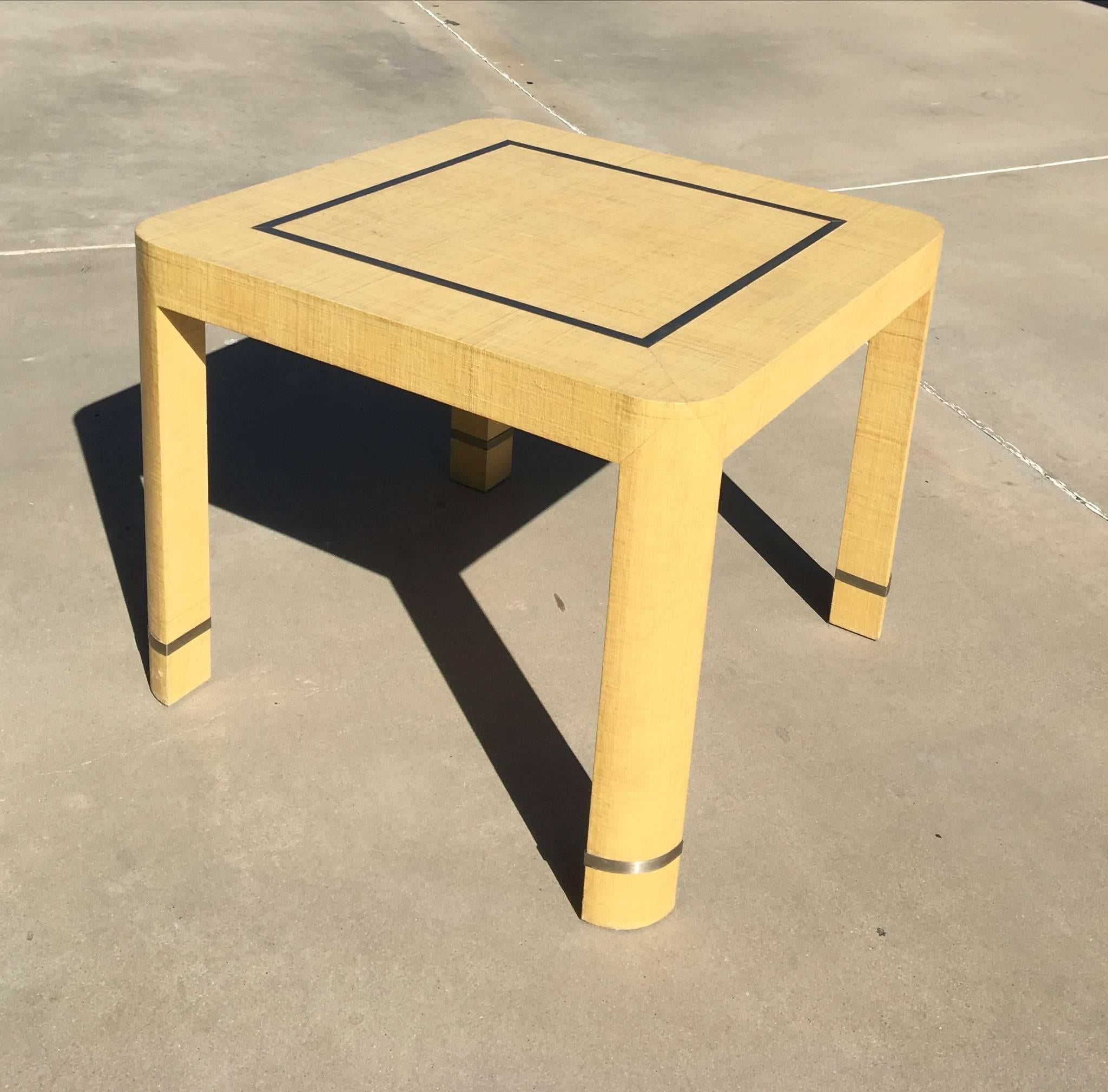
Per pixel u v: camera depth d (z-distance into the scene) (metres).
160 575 2.62
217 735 2.70
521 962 2.25
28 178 5.21
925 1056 2.12
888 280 2.38
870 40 8.02
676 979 2.24
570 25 7.86
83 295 4.38
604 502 3.57
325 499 3.50
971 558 3.39
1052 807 2.63
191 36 7.11
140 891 2.34
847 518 2.97
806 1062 2.11
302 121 6.04
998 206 5.61
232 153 5.62
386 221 2.48
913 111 6.81
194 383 2.49
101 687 2.80
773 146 6.18
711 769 2.68
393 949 2.26
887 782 2.67
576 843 2.49
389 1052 2.09
